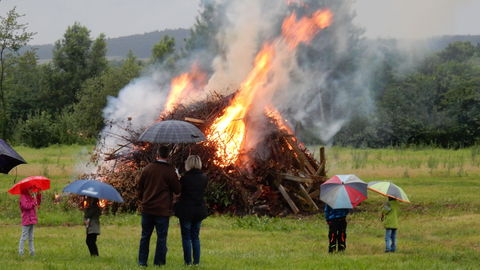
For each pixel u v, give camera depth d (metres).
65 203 24.92
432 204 26.19
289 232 20.05
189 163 12.71
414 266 13.20
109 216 23.33
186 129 13.51
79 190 12.87
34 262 12.72
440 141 78.06
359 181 15.07
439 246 16.88
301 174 26.39
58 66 135.38
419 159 50.16
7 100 111.94
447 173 38.69
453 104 81.94
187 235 12.62
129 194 24.33
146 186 12.40
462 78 87.31
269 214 24.73
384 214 15.73
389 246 15.74
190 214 12.52
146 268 12.05
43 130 82.38
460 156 54.53
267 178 25.84
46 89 133.12
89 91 91.31
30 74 139.50
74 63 134.88
